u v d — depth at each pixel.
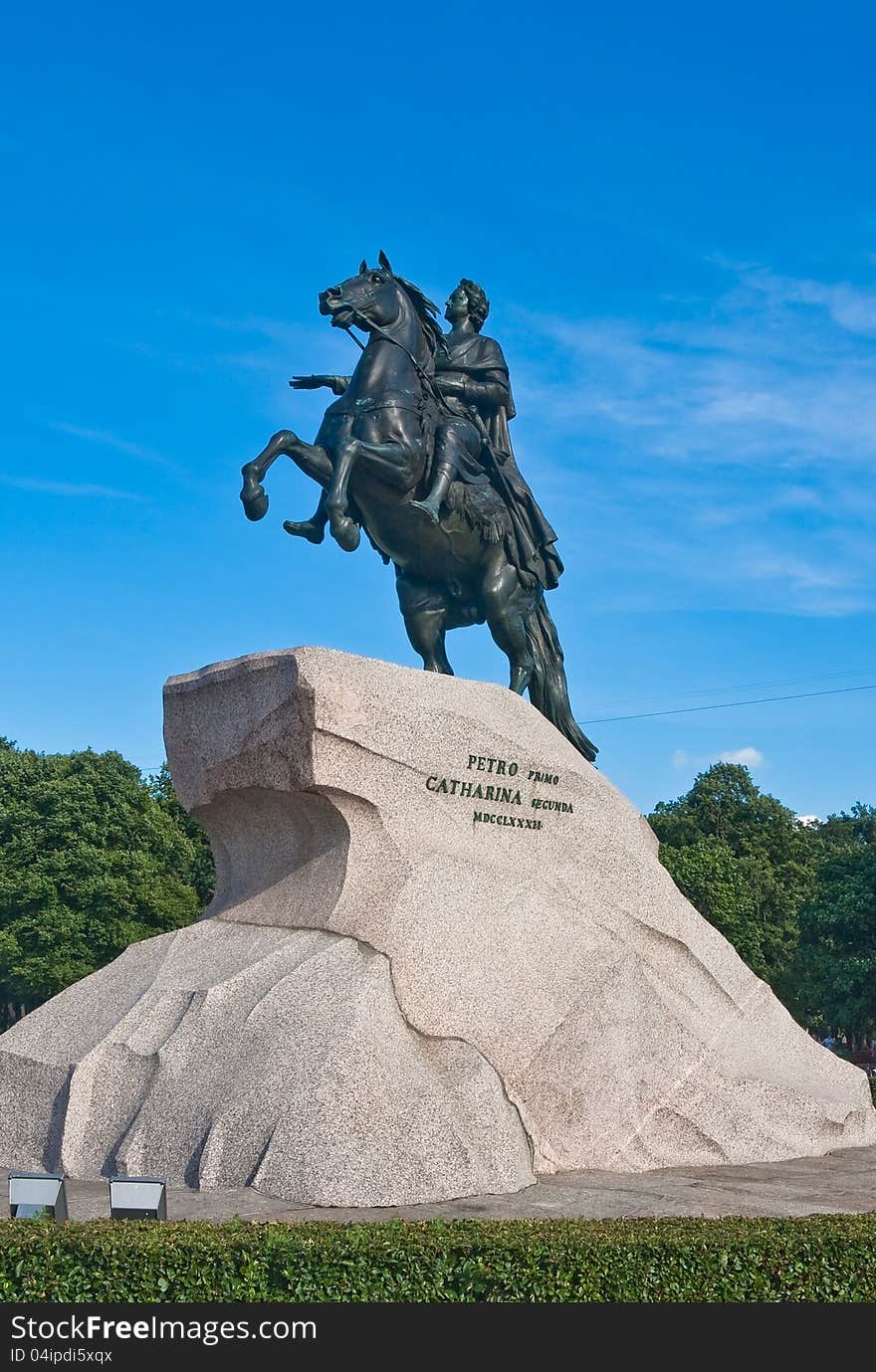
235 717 9.69
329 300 11.80
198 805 10.05
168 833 34.78
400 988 8.88
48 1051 9.21
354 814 9.43
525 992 9.38
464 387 12.81
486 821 10.05
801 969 34.72
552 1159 8.92
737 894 38.09
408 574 12.80
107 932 31.98
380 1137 7.59
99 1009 9.46
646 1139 9.48
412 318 12.20
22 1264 5.10
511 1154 8.09
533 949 9.64
